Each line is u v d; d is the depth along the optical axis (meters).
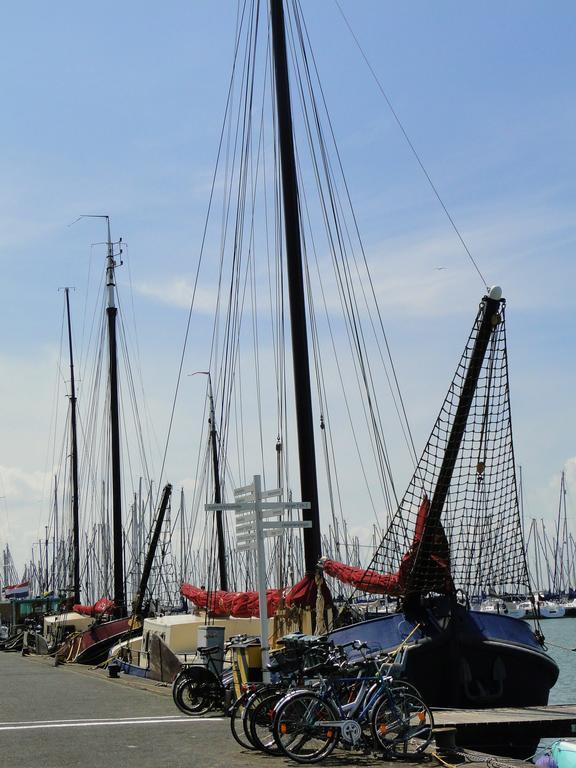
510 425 18.48
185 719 17.53
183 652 28.58
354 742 12.72
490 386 18.38
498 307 17.91
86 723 17.03
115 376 52.06
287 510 18.00
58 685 27.20
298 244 25.00
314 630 21.59
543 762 13.55
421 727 13.09
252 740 13.42
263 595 17.48
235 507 17.70
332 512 28.50
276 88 26.08
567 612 107.25
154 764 12.41
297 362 24.39
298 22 28.05
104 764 12.41
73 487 65.06
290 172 25.42
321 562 21.75
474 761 12.62
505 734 14.93
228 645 18.98
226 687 18.38
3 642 62.03
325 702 12.88
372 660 13.58
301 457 23.78
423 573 18.06
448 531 18.27
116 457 51.16
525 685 17.73
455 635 17.62
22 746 14.16
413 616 18.12
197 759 12.83
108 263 53.06
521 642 17.98
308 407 24.09
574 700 38.19
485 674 17.72
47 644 49.78
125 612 47.53
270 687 13.86
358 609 21.45
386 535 18.67
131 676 29.73
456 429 18.39
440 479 18.36
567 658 62.62
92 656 39.28
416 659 17.38
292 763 12.50
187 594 31.03
